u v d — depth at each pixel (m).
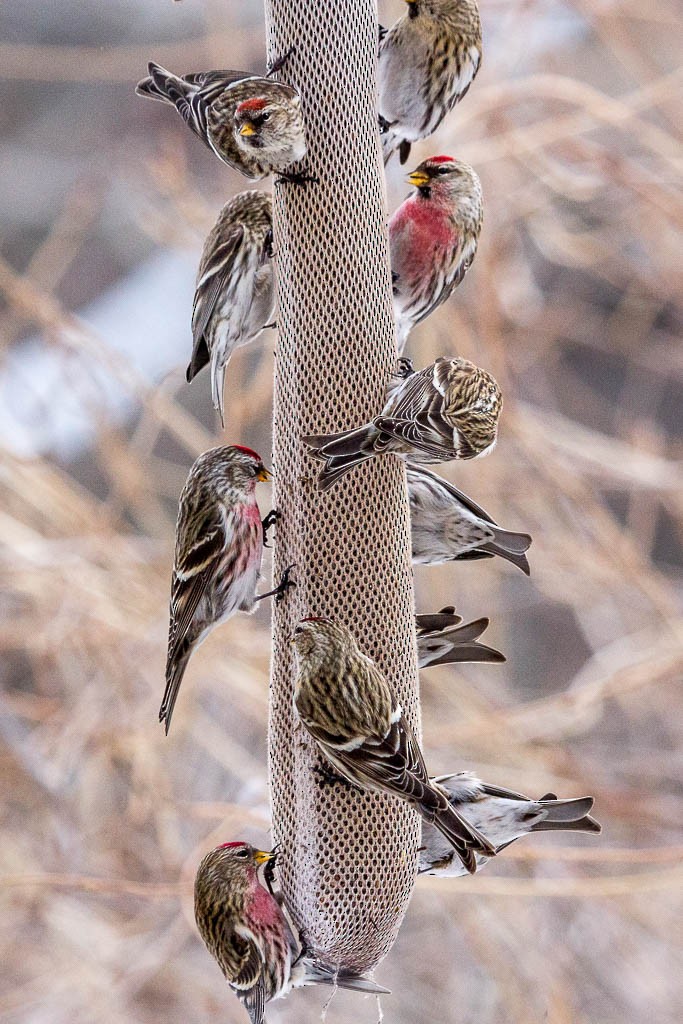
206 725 14.03
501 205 13.94
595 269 15.38
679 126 14.25
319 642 6.66
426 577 14.25
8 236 21.50
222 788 14.44
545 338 15.66
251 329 7.86
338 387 7.08
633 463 14.75
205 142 7.09
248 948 7.09
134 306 19.81
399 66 8.12
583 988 13.50
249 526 7.32
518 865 13.77
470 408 6.97
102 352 13.68
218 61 14.90
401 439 6.61
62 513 13.41
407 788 6.46
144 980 12.93
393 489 7.21
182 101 7.25
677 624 13.35
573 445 14.44
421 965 13.91
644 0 15.17
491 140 13.41
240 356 14.16
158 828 13.26
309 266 7.03
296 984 7.29
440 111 8.26
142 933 13.21
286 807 7.27
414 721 7.32
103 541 13.30
